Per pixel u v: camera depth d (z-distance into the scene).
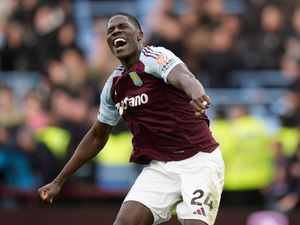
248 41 21.55
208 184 9.77
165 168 9.95
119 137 19.16
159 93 9.73
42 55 21.75
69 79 20.62
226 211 18.27
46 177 18.78
